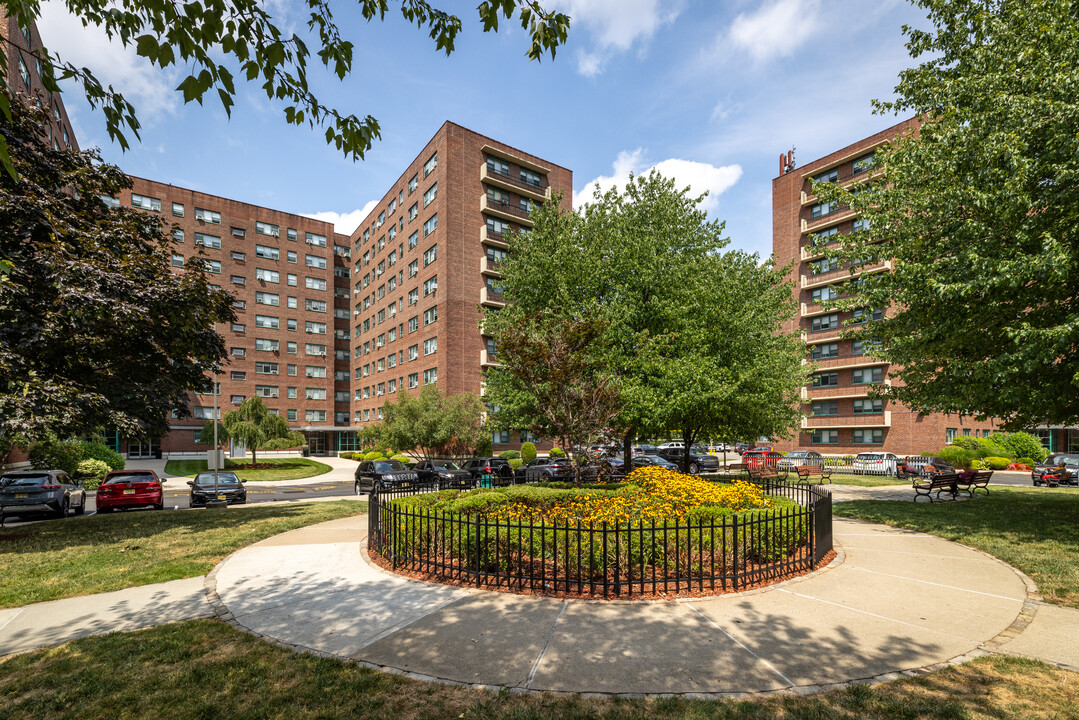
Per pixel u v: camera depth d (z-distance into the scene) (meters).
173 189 53.16
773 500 9.49
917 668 4.71
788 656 4.94
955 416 46.59
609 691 4.28
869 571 8.02
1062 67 10.48
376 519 9.34
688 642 5.25
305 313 60.03
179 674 4.60
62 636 5.55
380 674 4.59
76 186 14.24
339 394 64.38
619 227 20.61
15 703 4.13
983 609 6.29
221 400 54.00
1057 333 9.62
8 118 3.04
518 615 6.01
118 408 13.31
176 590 7.22
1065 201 10.24
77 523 13.84
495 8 4.80
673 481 10.34
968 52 13.30
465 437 37.72
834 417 48.44
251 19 4.24
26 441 11.61
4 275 10.55
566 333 12.77
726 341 19.48
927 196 12.17
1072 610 6.28
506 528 7.76
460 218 44.28
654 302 18.72
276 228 58.81
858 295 14.16
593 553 7.00
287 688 4.35
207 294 13.82
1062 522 11.91
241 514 15.23
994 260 10.27
